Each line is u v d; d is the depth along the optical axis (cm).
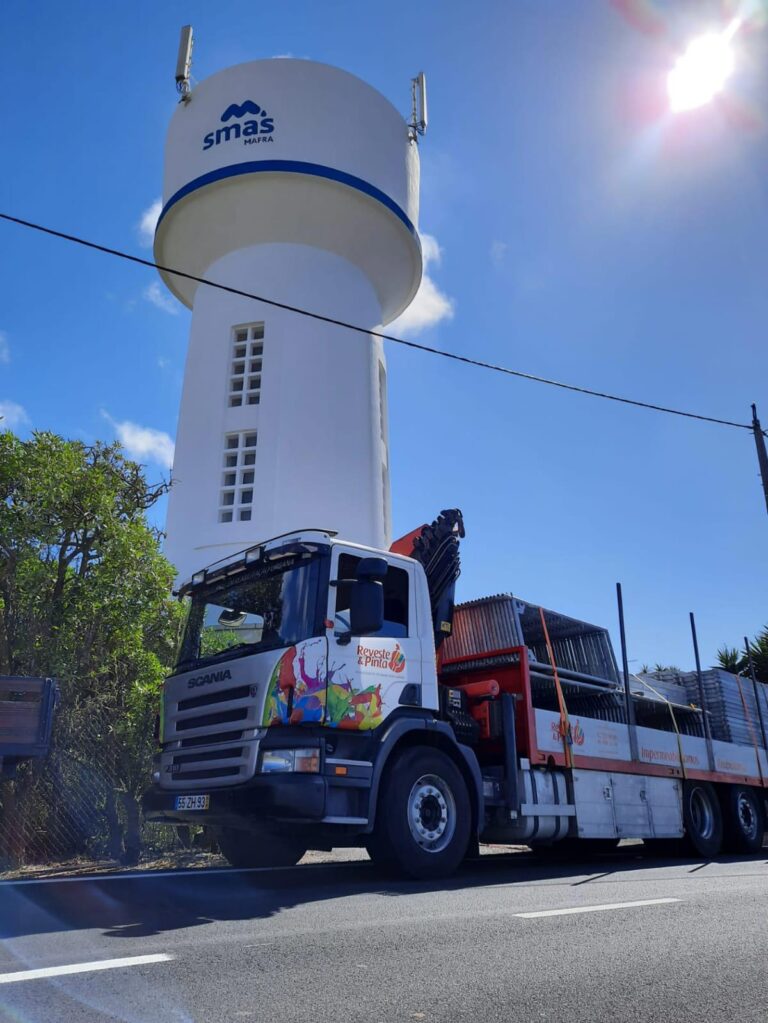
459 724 844
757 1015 338
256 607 750
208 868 821
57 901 572
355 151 2127
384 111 2247
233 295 2164
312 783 638
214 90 2152
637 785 1026
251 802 639
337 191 2091
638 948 448
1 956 409
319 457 2005
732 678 1333
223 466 2017
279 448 1981
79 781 924
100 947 427
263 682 677
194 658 782
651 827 1024
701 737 1208
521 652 909
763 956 436
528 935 472
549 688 1005
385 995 349
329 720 678
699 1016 335
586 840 1133
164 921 501
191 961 398
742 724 1312
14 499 916
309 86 2123
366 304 2259
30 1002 335
